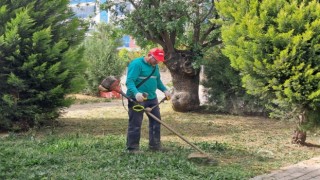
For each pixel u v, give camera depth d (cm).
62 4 1141
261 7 877
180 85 1496
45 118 1132
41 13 1091
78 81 1140
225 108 1485
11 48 1047
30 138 972
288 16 846
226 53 941
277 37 847
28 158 760
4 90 1082
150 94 826
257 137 1053
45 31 1047
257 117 1411
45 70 1062
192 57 1474
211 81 1500
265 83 903
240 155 854
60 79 1081
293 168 768
